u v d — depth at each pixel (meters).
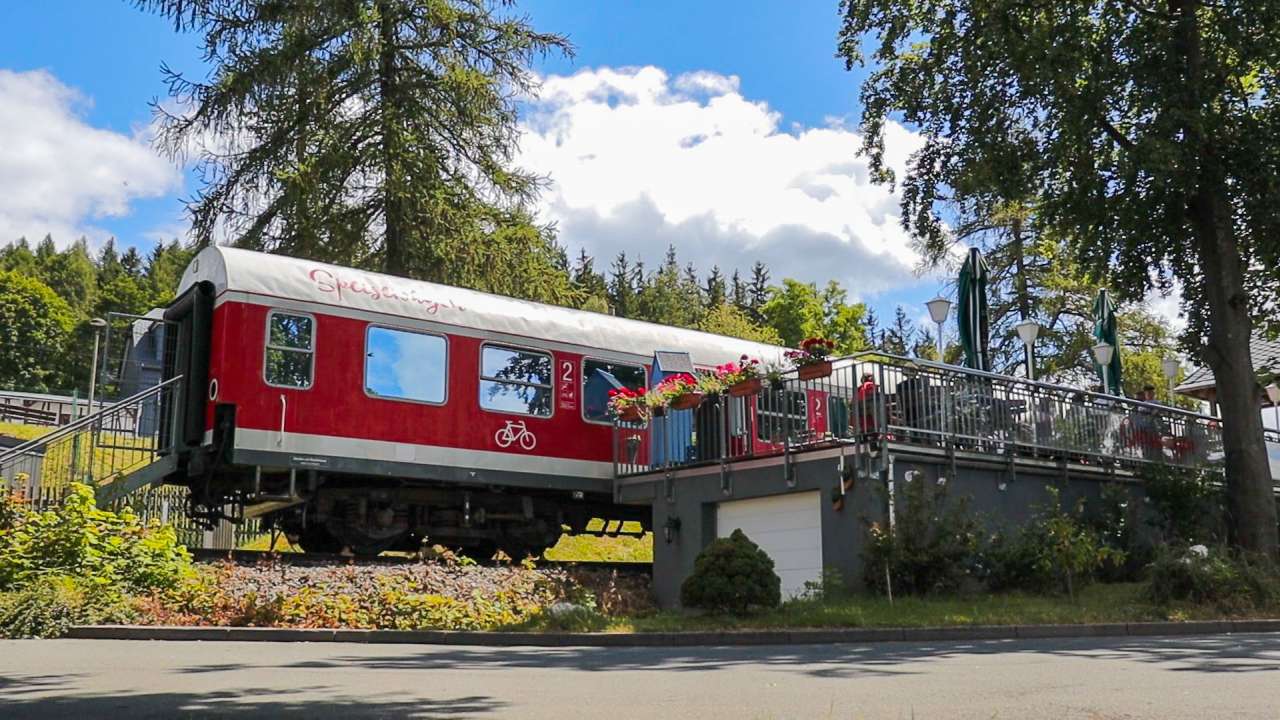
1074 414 15.73
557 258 27.09
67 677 7.32
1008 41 15.99
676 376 16.77
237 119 23.55
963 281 17.75
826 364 14.15
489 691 6.63
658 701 6.20
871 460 13.32
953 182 17.31
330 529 15.62
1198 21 16.11
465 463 15.74
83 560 12.03
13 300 79.69
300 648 9.70
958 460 14.01
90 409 31.88
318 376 14.58
